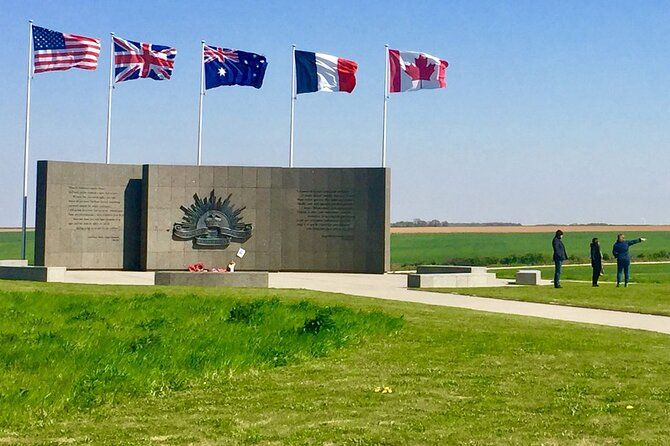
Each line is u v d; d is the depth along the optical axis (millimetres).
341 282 40844
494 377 15016
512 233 139750
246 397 13312
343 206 48156
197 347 17188
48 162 45312
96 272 45062
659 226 173000
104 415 12078
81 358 15641
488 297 33375
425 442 10688
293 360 16594
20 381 13758
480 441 10742
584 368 15930
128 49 47594
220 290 32656
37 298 26891
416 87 48938
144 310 24031
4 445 10453
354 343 18969
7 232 142125
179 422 11703
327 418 11969
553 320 24531
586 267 63938
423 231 148500
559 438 10891
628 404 12875
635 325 24594
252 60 48875
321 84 49062
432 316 24656
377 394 13570
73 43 46250
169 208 47250
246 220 48125
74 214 46094
